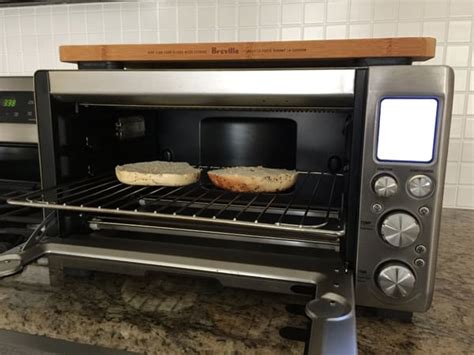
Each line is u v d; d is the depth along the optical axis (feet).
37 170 2.74
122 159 2.46
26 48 3.97
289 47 1.77
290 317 1.56
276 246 1.89
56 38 3.87
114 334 1.50
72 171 2.06
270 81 1.65
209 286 1.81
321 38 3.30
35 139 2.69
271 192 2.09
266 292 1.74
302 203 2.16
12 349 1.75
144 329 1.50
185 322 1.55
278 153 2.31
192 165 2.47
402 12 3.14
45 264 1.96
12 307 1.63
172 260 1.73
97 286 1.81
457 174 3.23
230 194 2.22
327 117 2.16
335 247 1.82
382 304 1.59
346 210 1.68
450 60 3.11
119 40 3.72
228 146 2.40
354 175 1.58
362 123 1.53
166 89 1.76
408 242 1.52
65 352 1.55
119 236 2.02
